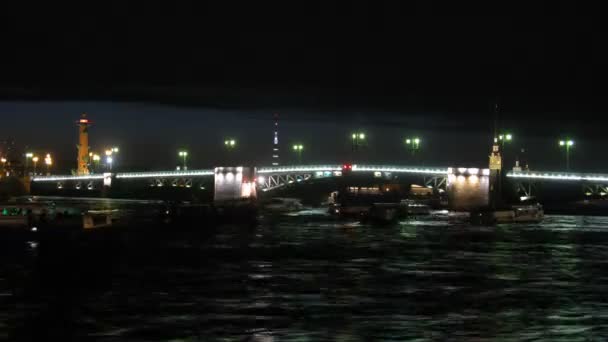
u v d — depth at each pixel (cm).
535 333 4219
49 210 13225
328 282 5953
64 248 8425
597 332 4247
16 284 5766
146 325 4347
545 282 6075
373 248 8756
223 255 7862
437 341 4025
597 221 16400
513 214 15200
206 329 4266
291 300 5141
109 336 4103
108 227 11662
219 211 15825
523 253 8369
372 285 5812
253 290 5541
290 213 18988
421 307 4922
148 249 8444
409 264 7194
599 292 5575
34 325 4341
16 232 10350
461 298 5275
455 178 19975
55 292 5400
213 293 5397
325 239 10000
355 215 16525
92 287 5638
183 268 6769
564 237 10888
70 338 4059
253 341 4016
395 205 15625
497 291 5588
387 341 4034
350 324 4412
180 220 14050
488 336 4144
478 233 11556
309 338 4084
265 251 8312
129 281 5950
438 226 13288
